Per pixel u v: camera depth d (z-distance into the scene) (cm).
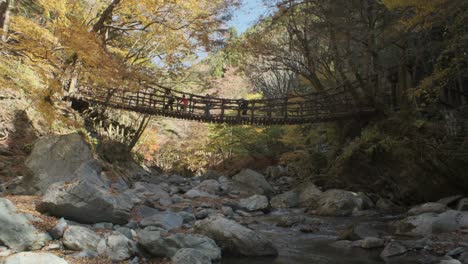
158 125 2919
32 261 450
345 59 1764
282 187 1894
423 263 585
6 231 542
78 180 734
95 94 1767
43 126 1346
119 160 1645
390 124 1440
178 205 1143
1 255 503
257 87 2928
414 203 1285
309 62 1753
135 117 2444
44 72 911
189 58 1947
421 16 1070
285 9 1617
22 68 1014
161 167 2616
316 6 1606
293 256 656
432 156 1213
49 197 688
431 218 795
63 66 939
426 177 1244
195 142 2781
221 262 611
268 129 2530
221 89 3309
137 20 1477
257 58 1814
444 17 1084
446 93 1628
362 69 1792
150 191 1303
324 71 2120
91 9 1355
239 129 2488
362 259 631
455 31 1148
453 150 1218
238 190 1606
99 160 1342
